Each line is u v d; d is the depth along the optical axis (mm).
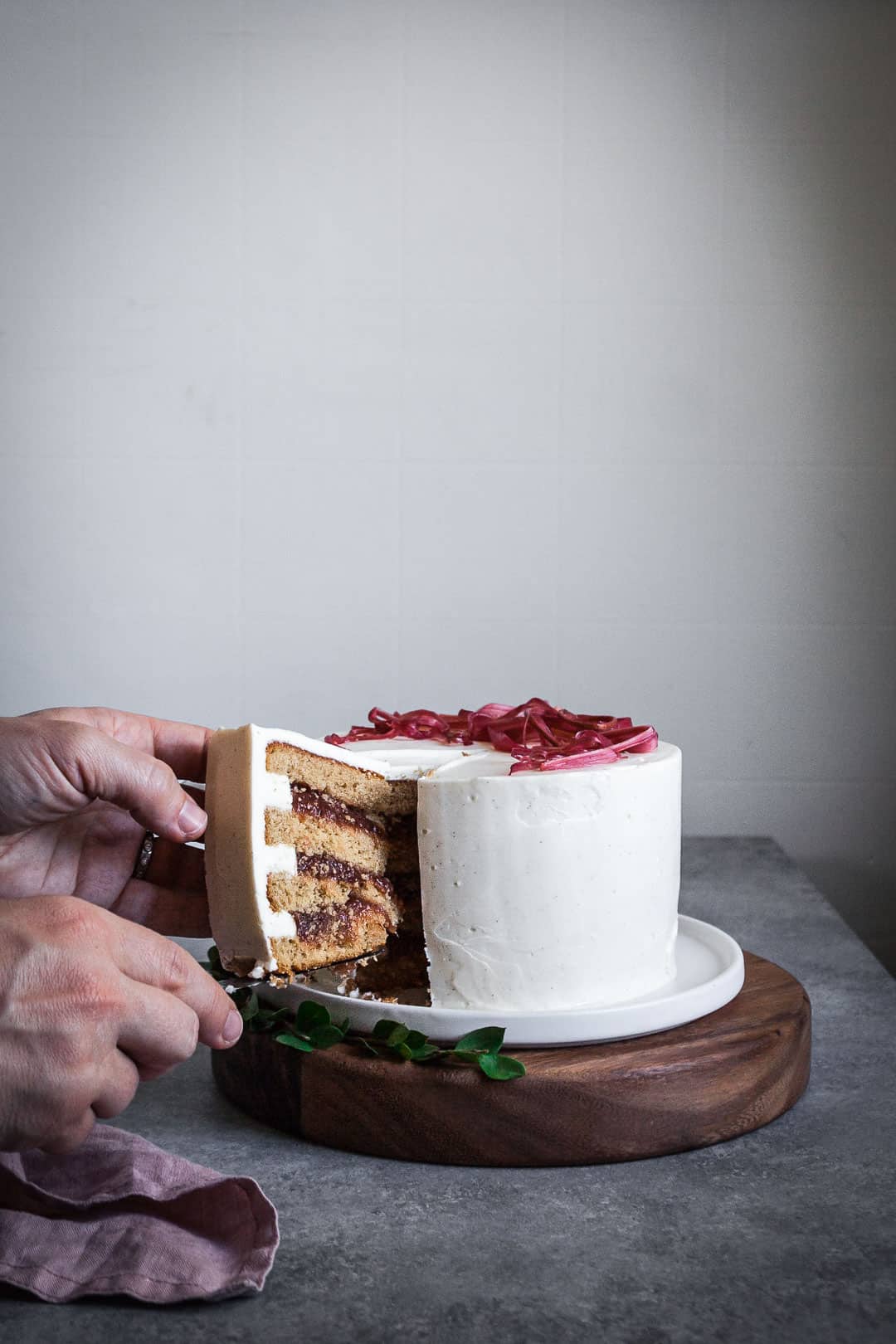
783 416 1902
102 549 1948
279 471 1936
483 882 985
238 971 962
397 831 1072
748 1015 1004
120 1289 711
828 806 1952
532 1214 812
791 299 1889
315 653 1957
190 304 1922
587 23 1873
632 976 1027
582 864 993
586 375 1912
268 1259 723
